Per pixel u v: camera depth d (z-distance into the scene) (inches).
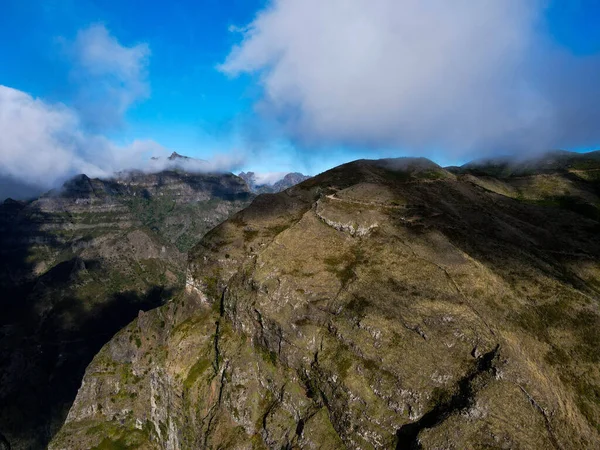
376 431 2770.7
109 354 5792.3
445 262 3873.0
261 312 3804.1
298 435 3110.2
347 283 3754.9
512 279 3833.7
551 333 3257.9
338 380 3065.9
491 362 2805.1
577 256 4687.5
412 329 3174.2
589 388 2898.6
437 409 2709.2
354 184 6008.9
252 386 3676.2
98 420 5319.9
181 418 4042.8
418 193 5639.8
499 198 6225.4
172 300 6003.9
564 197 7519.7
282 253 4249.5
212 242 5044.3
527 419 2509.8
